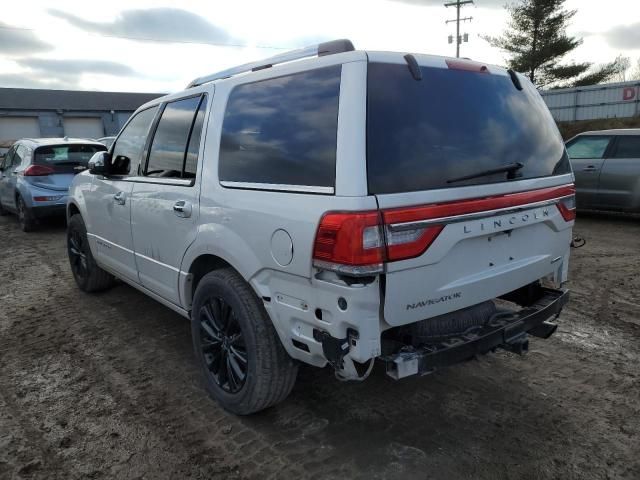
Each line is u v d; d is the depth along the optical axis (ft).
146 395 11.00
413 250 7.39
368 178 7.20
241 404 9.57
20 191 29.07
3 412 10.44
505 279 8.98
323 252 7.35
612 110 99.76
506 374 11.56
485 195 8.32
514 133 9.34
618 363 12.01
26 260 23.17
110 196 14.12
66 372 12.12
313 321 7.79
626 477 8.21
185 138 11.12
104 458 8.90
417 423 9.75
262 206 8.48
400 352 7.84
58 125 140.77
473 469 8.43
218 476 8.38
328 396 10.74
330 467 8.52
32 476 8.48
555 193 9.80
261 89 9.35
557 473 8.32
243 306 9.10
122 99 158.92
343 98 7.64
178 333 14.28
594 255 21.86
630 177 27.91
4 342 13.94
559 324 14.42
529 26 125.18
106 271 16.78
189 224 10.42
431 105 8.25
